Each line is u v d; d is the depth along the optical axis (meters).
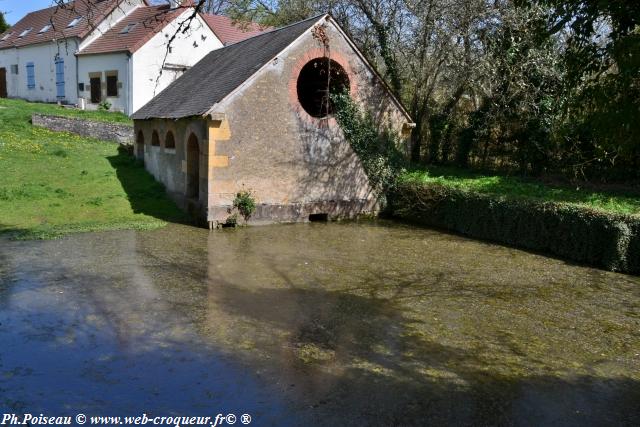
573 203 13.39
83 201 16.73
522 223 14.04
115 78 27.34
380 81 17.41
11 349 7.05
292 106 16.06
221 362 6.79
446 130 21.95
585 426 5.63
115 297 9.19
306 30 15.88
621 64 3.99
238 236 14.41
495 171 20.44
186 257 12.03
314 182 16.80
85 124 24.31
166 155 18.25
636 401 6.21
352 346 7.45
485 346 7.64
